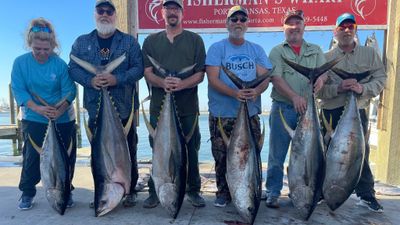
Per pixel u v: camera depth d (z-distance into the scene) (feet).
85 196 14.56
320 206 13.41
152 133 11.96
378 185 15.88
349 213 12.71
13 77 12.48
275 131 13.17
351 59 12.97
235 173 11.48
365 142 12.45
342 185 11.96
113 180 11.89
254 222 11.80
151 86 12.91
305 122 11.60
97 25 12.34
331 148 12.01
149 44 12.69
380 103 16.31
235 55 12.59
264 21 15.98
